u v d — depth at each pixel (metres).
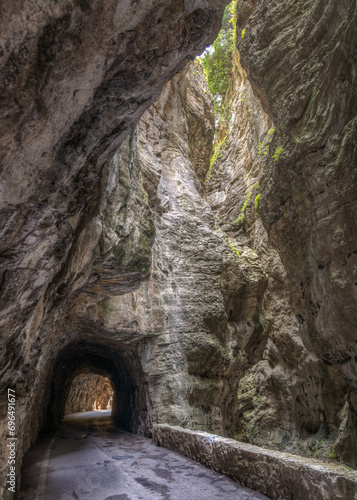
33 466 7.80
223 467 6.49
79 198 4.25
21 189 3.18
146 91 3.64
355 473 3.96
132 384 15.05
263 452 5.46
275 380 16.14
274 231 10.73
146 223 8.65
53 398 16.25
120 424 16.59
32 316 4.73
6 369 4.62
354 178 7.00
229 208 22.22
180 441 8.74
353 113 7.26
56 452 9.57
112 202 7.25
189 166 17.50
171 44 3.32
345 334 8.04
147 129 15.82
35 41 2.34
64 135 3.31
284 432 15.38
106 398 33.94
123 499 5.48
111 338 12.28
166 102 17.58
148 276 8.54
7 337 4.23
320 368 13.55
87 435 13.07
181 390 12.14
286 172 9.41
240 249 17.05
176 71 3.77
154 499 5.42
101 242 6.89
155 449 9.69
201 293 13.69
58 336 10.58
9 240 3.55
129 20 2.81
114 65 3.15
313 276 9.03
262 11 11.23
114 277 8.17
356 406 8.86
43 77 2.57
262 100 12.36
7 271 3.76
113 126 3.80
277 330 16.39
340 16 8.23
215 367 13.54
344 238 7.42
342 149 7.32
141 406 13.46
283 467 4.80
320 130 8.16
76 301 9.44
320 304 8.94
